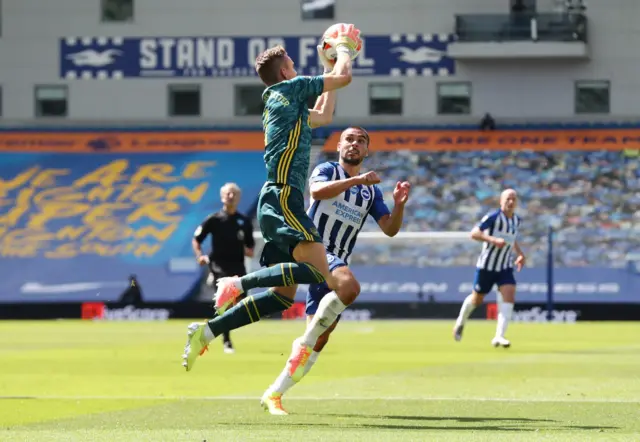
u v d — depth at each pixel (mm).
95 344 30312
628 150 57219
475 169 57031
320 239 11234
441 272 51938
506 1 60125
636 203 54844
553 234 53656
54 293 53156
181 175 57875
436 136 58938
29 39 62531
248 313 11469
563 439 9773
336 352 26406
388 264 52344
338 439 9633
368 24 61250
